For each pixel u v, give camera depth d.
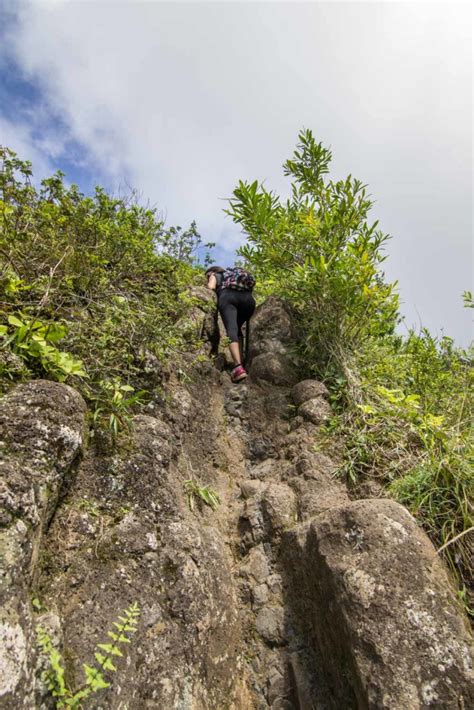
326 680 1.68
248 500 2.45
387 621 1.47
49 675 1.15
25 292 2.28
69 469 1.70
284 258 3.55
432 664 1.38
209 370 3.45
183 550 1.81
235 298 3.67
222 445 2.92
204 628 1.67
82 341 2.22
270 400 3.10
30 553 1.28
